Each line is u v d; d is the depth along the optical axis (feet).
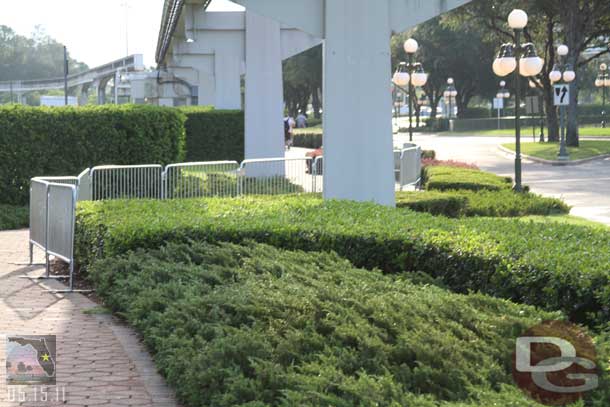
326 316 20.63
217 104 121.39
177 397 19.52
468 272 25.59
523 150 148.36
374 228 30.32
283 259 28.60
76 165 65.51
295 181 60.70
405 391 16.14
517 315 20.27
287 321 20.72
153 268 28.35
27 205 63.67
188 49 132.26
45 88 416.67
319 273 26.40
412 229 29.86
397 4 45.11
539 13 161.99
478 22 167.84
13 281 36.55
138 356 23.48
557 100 112.88
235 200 42.11
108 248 32.30
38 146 64.08
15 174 63.41
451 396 15.87
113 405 19.16
